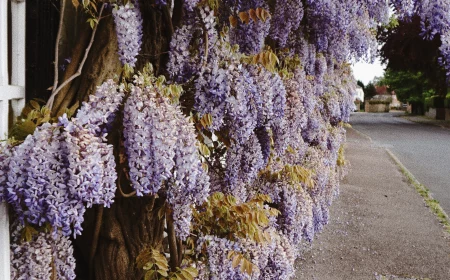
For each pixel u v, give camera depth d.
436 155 12.40
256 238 2.27
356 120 29.12
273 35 3.11
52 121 1.66
